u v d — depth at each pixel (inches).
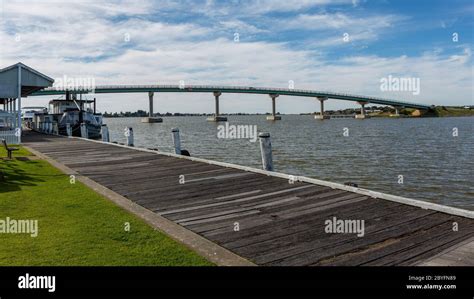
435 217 234.1
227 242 199.2
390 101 4697.3
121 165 490.9
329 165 949.8
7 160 550.3
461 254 175.9
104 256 176.1
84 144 847.7
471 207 559.5
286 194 305.0
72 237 201.3
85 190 330.6
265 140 416.5
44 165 496.7
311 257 177.9
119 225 226.1
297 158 1086.4
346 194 298.4
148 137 2191.2
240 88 3922.2
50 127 1481.3
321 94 4185.5
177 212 258.7
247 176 388.8
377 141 1694.1
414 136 2034.9
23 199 290.8
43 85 1047.6
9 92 975.6
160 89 3560.5
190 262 171.9
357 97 4407.0
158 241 198.8
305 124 4249.5
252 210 260.8
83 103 2016.5
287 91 4050.2
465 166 927.0
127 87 3339.1
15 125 1146.7
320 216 242.7
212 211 260.2
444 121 5172.2
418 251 181.3
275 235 209.2
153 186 349.7
